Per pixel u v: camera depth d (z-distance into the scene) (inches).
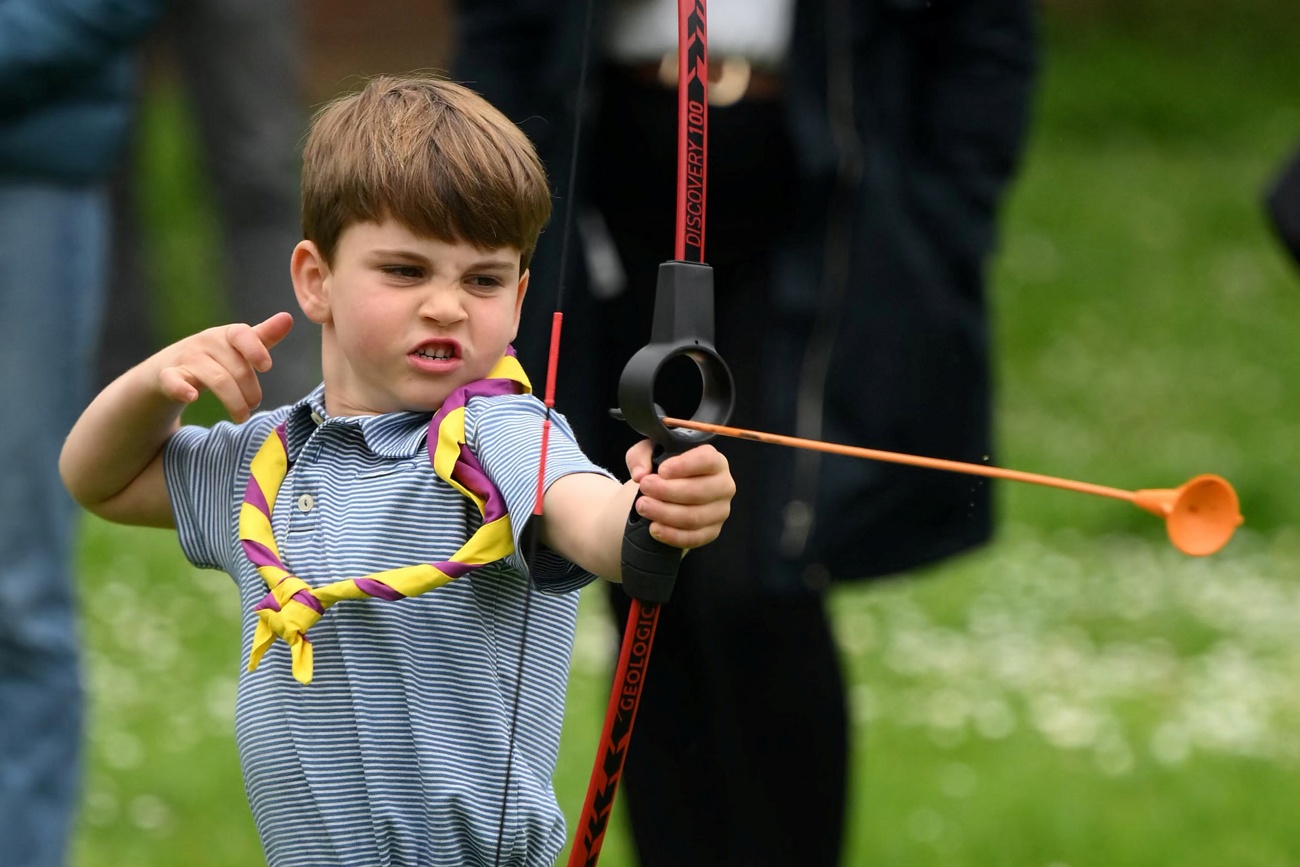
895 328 497.7
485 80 498.6
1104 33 2304.4
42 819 530.0
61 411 537.0
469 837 306.5
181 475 336.8
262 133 1250.0
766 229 501.4
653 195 497.0
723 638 495.2
